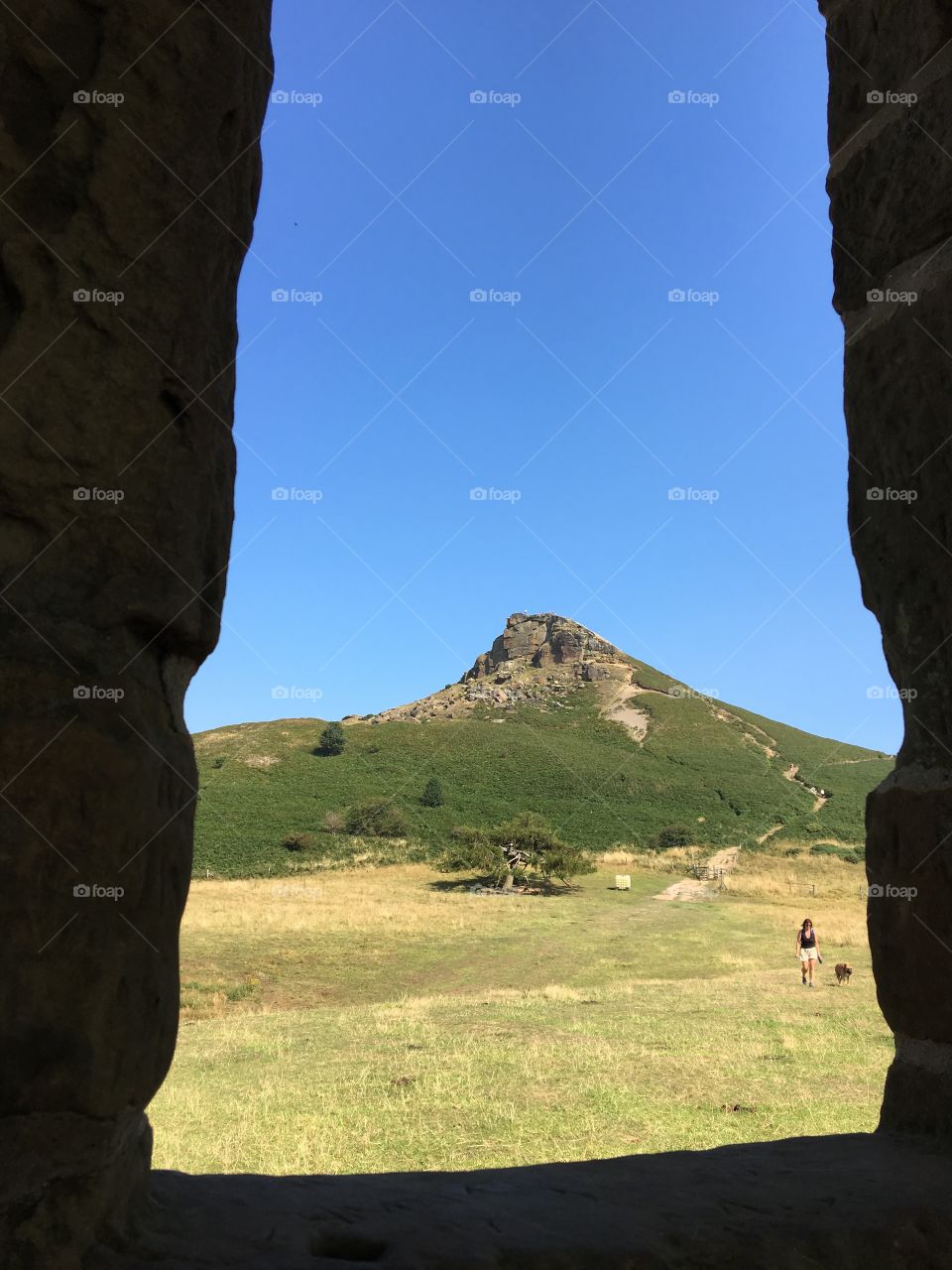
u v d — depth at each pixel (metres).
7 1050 1.12
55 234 1.37
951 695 1.98
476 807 63.75
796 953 24.56
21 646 1.23
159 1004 1.30
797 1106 7.88
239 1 1.72
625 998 15.38
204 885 38.16
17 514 1.28
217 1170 6.39
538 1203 1.58
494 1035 11.57
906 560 2.14
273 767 71.50
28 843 1.16
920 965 1.99
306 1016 14.52
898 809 2.08
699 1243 1.43
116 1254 1.20
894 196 2.28
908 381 2.18
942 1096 1.94
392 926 27.73
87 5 1.48
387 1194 1.60
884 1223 1.53
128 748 1.27
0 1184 1.11
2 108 1.37
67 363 1.35
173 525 1.43
